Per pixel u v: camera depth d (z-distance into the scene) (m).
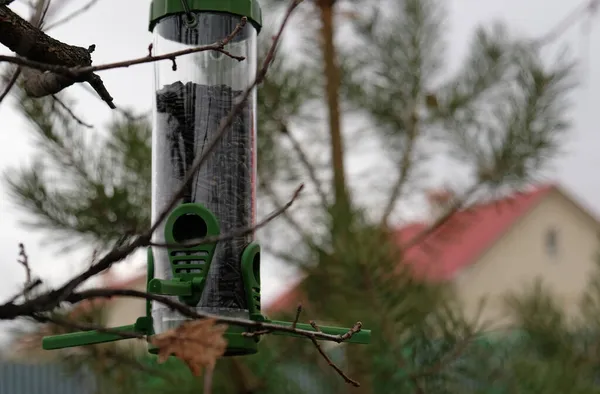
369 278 7.07
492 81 8.95
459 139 8.65
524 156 8.36
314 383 8.11
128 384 7.92
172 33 6.14
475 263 35.53
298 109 8.62
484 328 7.21
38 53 4.12
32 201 7.78
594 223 37.41
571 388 7.66
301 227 8.34
